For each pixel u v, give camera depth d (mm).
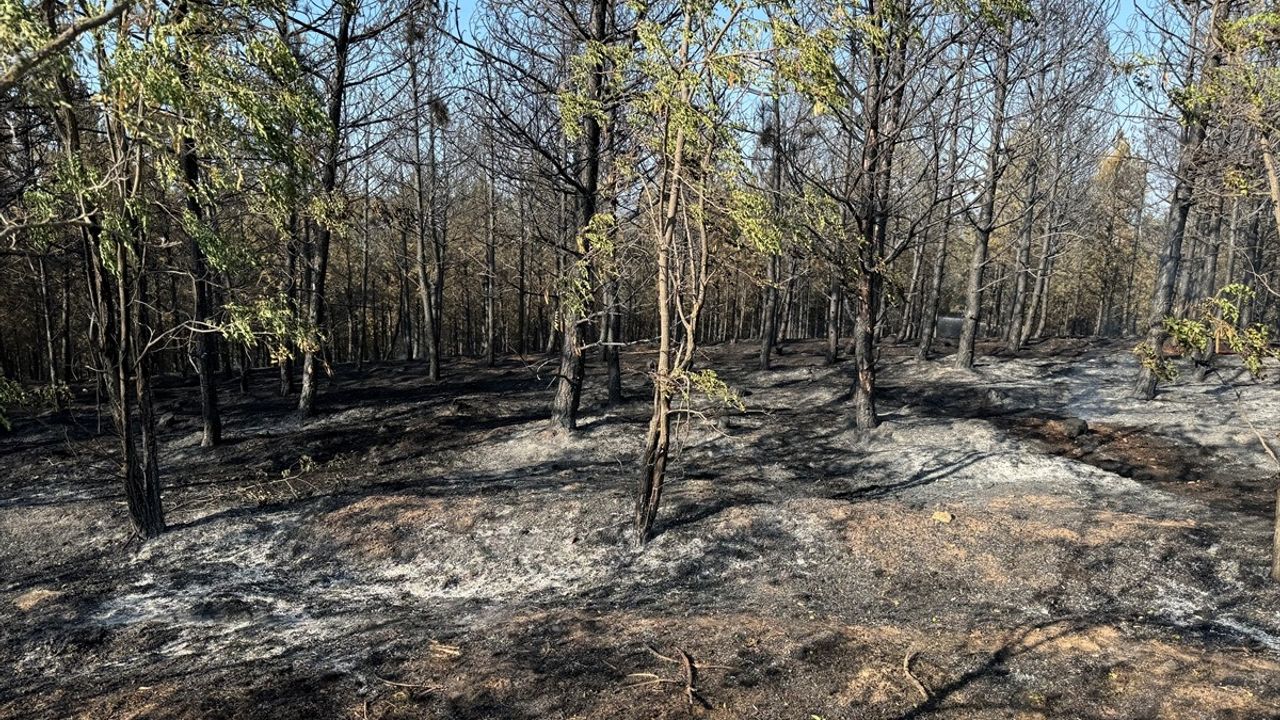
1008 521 8352
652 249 8742
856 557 7648
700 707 4883
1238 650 5605
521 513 9047
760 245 7230
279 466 12336
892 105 12023
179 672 5746
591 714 4805
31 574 8250
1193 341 6910
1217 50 9961
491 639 6000
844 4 6887
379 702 5027
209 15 6500
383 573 8039
